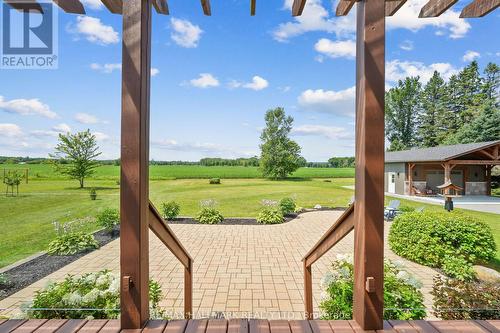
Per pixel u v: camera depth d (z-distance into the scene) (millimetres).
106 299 2131
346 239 6582
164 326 1507
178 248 2404
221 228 8062
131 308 1460
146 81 1480
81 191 14508
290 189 19672
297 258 5344
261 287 4004
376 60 1409
